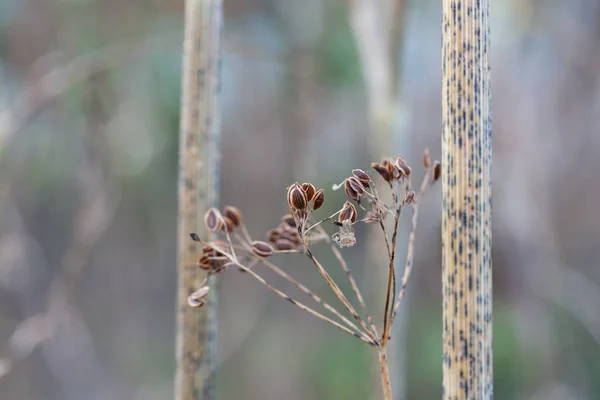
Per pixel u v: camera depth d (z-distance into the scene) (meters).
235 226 0.38
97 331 0.94
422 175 0.94
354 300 0.94
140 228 0.96
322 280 0.97
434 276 0.99
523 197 0.94
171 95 0.85
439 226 0.98
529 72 0.98
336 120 0.87
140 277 0.98
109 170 0.82
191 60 0.38
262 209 0.93
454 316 0.34
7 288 0.77
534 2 0.94
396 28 0.50
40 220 0.84
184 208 0.38
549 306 0.96
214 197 0.39
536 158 0.95
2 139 0.68
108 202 0.81
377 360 0.49
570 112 0.99
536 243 0.94
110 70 0.82
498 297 1.00
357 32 0.53
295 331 0.98
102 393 0.87
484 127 0.34
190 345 0.38
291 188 0.35
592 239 1.03
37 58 0.83
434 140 0.96
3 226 0.75
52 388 0.83
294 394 0.94
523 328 0.95
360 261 0.96
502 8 0.95
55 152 0.81
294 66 0.83
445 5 0.34
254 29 0.89
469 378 0.34
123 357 0.94
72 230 0.83
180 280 0.39
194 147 0.38
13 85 0.81
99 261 0.95
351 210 0.35
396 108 0.50
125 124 0.84
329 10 0.83
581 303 0.95
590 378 0.91
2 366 0.50
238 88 0.93
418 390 0.94
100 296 0.95
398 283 0.49
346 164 0.87
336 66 0.82
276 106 0.91
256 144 0.93
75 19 0.84
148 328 0.98
